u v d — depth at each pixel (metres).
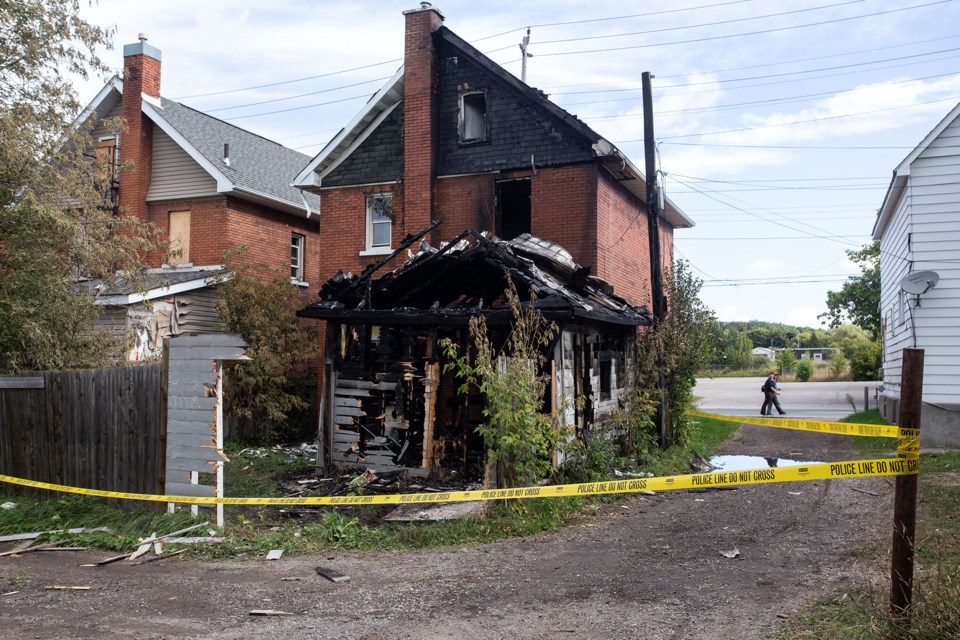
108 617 5.51
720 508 9.72
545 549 7.59
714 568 6.63
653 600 5.66
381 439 11.95
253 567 7.06
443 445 11.89
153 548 7.68
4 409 10.34
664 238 22.34
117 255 13.27
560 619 5.27
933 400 15.67
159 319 17.80
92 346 12.99
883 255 23.75
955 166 15.77
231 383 16.38
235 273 16.97
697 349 16.17
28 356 11.92
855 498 10.04
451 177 16.83
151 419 9.12
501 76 16.39
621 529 8.55
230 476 12.61
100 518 8.83
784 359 60.06
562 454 10.84
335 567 7.00
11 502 9.66
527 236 13.84
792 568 6.54
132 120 20.20
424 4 16.89
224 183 19.34
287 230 22.14
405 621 5.30
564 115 15.70
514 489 7.23
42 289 11.70
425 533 8.23
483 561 7.12
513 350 10.11
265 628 5.20
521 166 16.20
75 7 12.62
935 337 15.78
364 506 9.67
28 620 5.45
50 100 12.51
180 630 5.18
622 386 14.84
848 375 53.22
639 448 13.80
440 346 12.25
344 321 12.36
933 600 4.36
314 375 18.86
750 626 4.97
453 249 12.27
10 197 11.73
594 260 15.47
